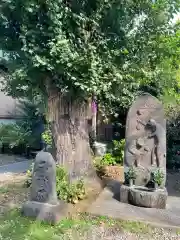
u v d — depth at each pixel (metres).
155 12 6.15
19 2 5.17
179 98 10.08
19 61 5.96
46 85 6.10
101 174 7.82
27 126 12.31
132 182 5.77
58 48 5.00
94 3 5.70
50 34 5.23
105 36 5.93
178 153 9.52
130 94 7.52
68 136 6.45
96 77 5.43
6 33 5.98
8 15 5.63
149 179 5.77
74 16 5.37
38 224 4.65
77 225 4.69
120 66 6.12
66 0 5.55
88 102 6.66
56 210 4.75
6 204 5.57
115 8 5.69
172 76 9.14
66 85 5.75
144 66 6.88
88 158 6.85
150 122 5.85
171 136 9.67
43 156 4.95
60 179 5.84
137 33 6.23
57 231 4.46
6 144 12.32
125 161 6.04
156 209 5.27
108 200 5.73
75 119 6.48
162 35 6.60
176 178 7.95
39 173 4.93
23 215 4.93
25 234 4.30
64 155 6.43
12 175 8.30
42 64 5.13
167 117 9.80
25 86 6.71
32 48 5.28
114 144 9.96
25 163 10.44
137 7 6.05
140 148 5.93
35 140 12.05
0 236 4.23
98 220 4.88
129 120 6.06
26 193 6.24
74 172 6.40
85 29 5.74
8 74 6.91
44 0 5.03
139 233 4.46
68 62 5.08
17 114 13.27
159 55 6.77
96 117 10.35
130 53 6.22
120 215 4.98
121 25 6.04
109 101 7.63
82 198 5.74
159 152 5.78
